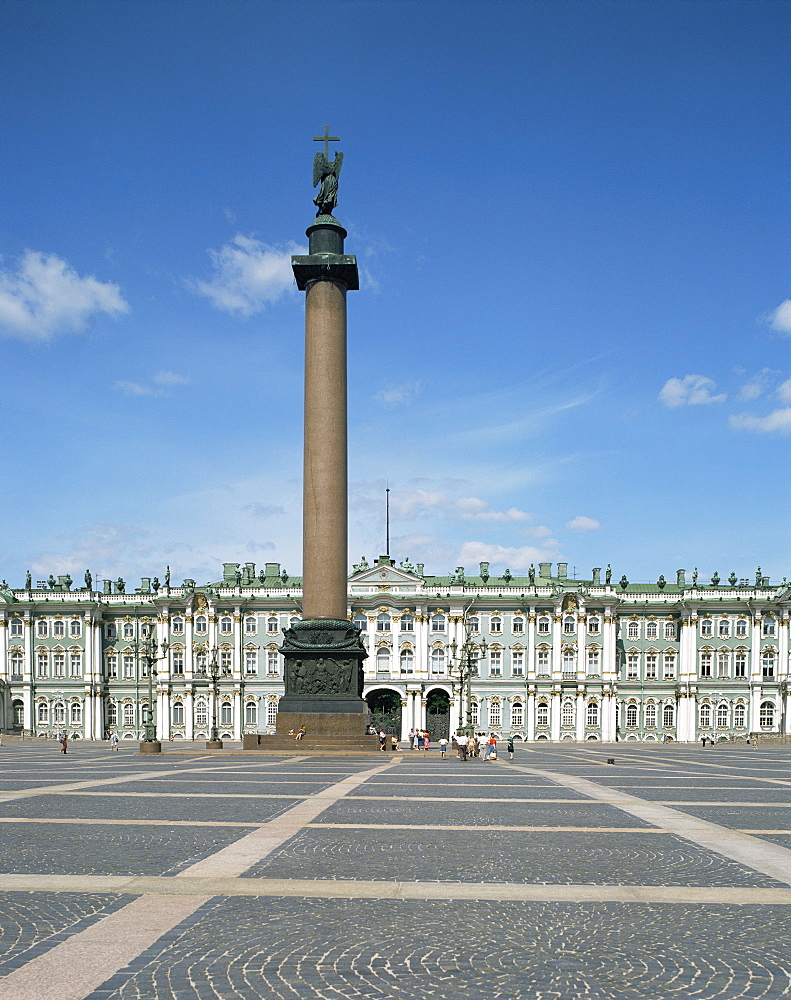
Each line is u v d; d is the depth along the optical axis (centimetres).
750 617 13688
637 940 1402
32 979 1223
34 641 13938
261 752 6384
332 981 1224
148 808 2880
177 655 13750
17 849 2088
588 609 13662
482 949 1353
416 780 4091
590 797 3322
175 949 1345
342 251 7131
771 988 1211
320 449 6856
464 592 13550
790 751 8644
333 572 6831
